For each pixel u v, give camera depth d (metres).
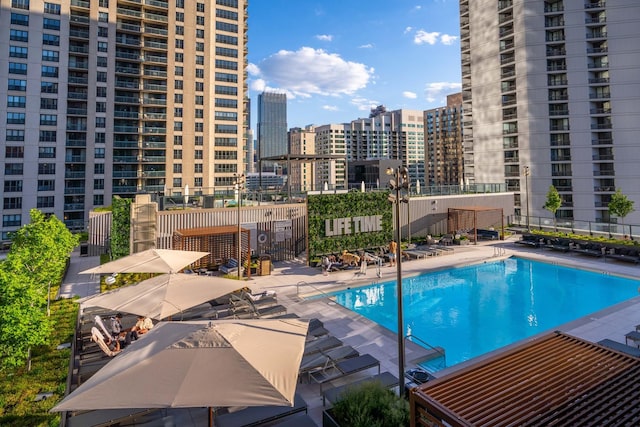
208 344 6.30
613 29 55.88
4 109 59.44
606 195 56.84
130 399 5.12
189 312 15.24
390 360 11.84
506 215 41.94
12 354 9.67
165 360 5.92
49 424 7.93
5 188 59.66
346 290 21.02
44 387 9.53
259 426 7.97
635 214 55.28
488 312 17.98
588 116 56.75
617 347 11.23
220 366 5.79
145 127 71.75
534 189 59.28
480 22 66.25
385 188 36.22
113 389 5.32
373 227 29.00
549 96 58.62
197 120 76.31
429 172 169.62
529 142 59.19
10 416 8.23
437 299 20.02
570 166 57.72
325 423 7.78
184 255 15.92
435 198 36.53
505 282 22.97
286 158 35.72
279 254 28.02
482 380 5.97
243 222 26.75
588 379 5.91
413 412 5.60
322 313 16.41
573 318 17.05
